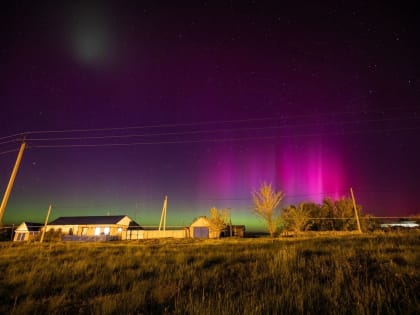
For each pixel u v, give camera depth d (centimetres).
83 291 553
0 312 443
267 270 629
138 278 650
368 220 3491
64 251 1424
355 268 580
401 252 760
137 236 4147
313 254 809
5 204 1736
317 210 3953
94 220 4853
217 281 566
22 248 1734
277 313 367
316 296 416
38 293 554
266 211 2970
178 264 788
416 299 373
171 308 417
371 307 358
